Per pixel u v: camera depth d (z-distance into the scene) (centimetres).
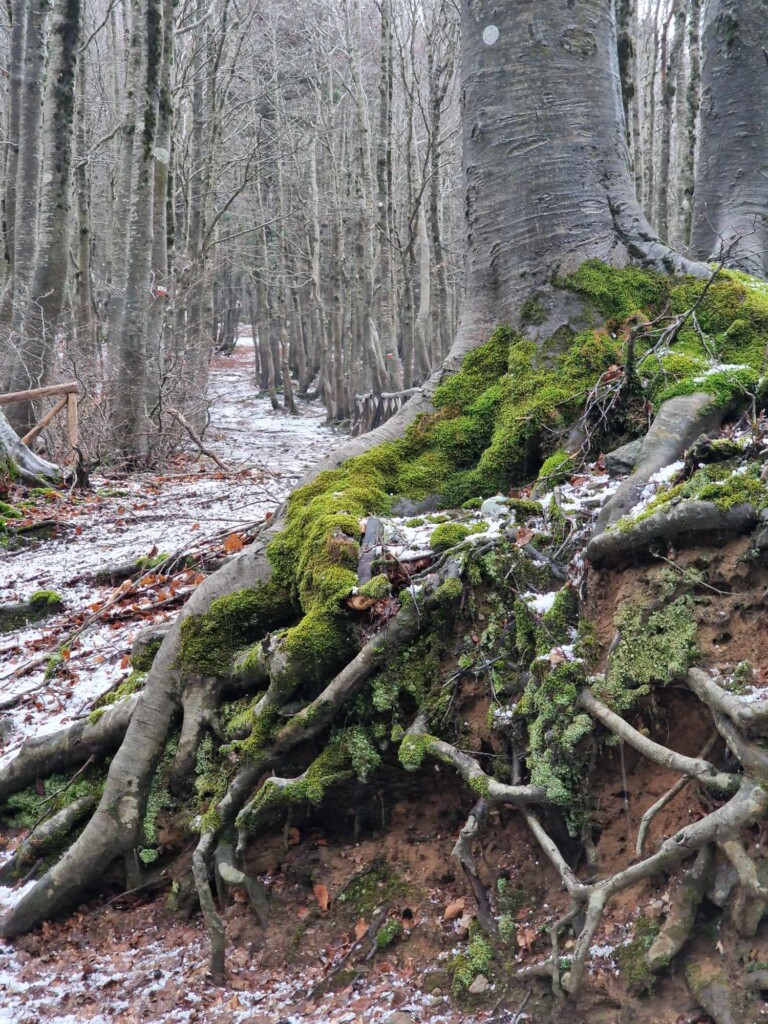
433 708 343
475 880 313
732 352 435
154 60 1459
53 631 613
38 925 389
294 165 3703
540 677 324
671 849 262
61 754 435
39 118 1465
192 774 399
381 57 2362
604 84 493
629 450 398
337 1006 306
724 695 272
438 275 2664
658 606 309
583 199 480
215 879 358
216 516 866
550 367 460
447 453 461
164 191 1642
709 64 663
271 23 3231
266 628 412
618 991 269
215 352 4959
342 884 348
